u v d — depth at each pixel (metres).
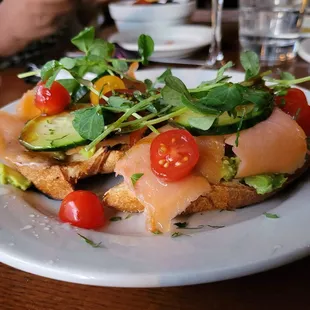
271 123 0.20
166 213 0.18
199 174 0.19
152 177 0.18
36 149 0.21
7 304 0.15
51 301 0.15
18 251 0.15
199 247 0.15
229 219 0.19
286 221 0.16
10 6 0.54
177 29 0.46
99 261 0.14
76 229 0.17
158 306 0.15
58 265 0.14
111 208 0.20
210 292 0.15
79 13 0.60
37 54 0.51
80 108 0.23
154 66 0.40
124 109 0.20
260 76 0.22
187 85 0.31
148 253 0.15
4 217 0.18
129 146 0.21
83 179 0.23
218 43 0.40
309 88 0.33
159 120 0.19
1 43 0.53
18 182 0.22
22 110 0.25
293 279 0.15
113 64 0.25
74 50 0.46
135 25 0.45
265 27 0.40
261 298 0.14
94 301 0.15
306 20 0.48
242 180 0.19
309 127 0.22
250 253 0.14
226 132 0.19
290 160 0.19
